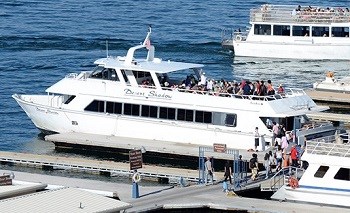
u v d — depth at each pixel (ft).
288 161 480.23
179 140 545.85
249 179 475.72
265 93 543.39
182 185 471.62
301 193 443.73
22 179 474.90
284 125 533.55
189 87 551.59
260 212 430.61
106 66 559.79
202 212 439.22
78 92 565.94
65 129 569.64
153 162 534.37
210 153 517.55
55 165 511.81
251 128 534.78
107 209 379.55
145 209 431.43
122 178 501.97
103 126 559.79
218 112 540.52
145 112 553.23
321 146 443.73
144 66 556.51
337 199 440.86
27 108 577.84
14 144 565.94
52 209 376.07
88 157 548.31
